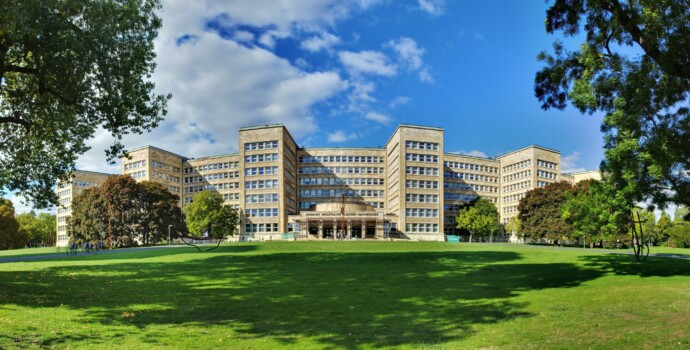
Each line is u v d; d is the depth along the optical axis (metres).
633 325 12.48
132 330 12.44
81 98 23.48
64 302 16.70
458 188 137.62
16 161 27.61
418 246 63.91
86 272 29.25
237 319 14.21
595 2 16.69
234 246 67.06
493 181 144.50
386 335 12.05
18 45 21.97
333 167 137.38
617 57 18.16
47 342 10.91
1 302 15.98
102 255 51.97
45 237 160.25
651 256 43.12
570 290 20.47
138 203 97.00
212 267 34.44
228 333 12.30
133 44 24.09
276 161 118.50
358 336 11.95
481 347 10.71
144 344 10.98
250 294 19.84
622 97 17.44
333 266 35.34
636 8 15.50
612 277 25.17
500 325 13.05
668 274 25.75
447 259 41.91
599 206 39.62
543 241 100.62
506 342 11.07
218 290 21.22
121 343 11.04
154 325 13.16
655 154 16.19
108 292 19.91
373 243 69.00
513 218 116.06
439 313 15.17
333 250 57.38
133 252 57.41
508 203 141.12
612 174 25.88
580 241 91.62
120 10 23.20
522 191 134.75
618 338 11.05
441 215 114.31
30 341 10.88
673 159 15.73
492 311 15.41
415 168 115.12
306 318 14.41
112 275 27.77
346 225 111.19
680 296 17.16
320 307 16.45
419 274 29.03
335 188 136.62
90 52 22.05
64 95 23.61
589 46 19.33
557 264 35.16
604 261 36.41
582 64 21.39
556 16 19.44
